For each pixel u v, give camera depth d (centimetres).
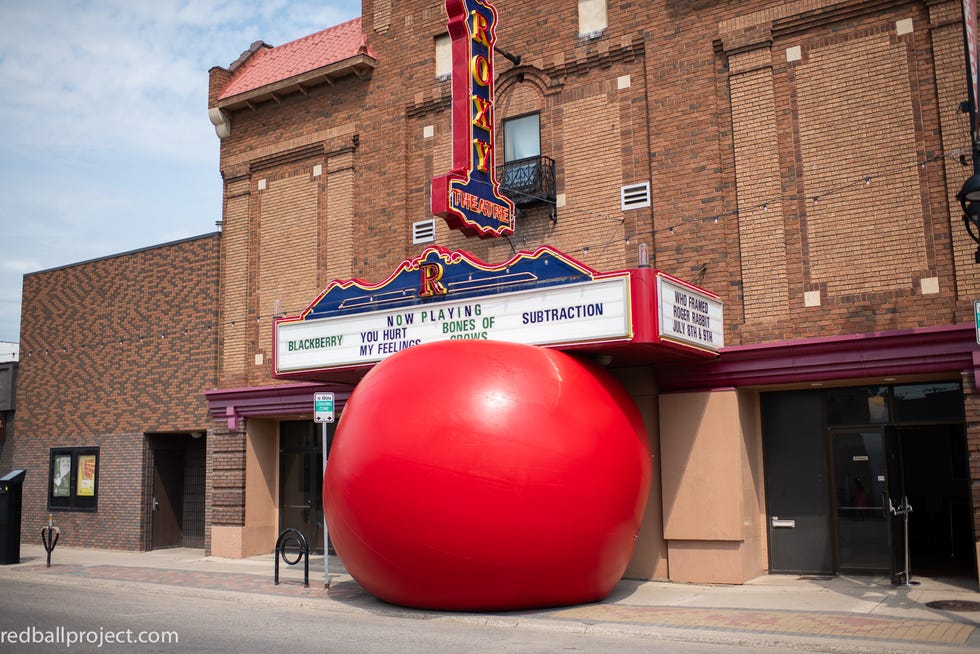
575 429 1098
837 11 1348
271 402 1886
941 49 1261
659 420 1405
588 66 1591
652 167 1492
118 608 1221
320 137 1934
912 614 1019
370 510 1086
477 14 1461
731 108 1430
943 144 1246
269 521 1970
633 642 914
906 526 1264
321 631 997
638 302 1180
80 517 2219
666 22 1505
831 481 1368
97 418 2231
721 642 908
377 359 1427
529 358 1160
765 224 1377
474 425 1059
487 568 1048
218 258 2052
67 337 2341
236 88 2091
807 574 1368
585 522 1077
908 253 1261
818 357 1287
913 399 1316
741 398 1373
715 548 1336
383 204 1816
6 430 2477
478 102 1445
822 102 1352
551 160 1600
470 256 1351
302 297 1916
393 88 1838
